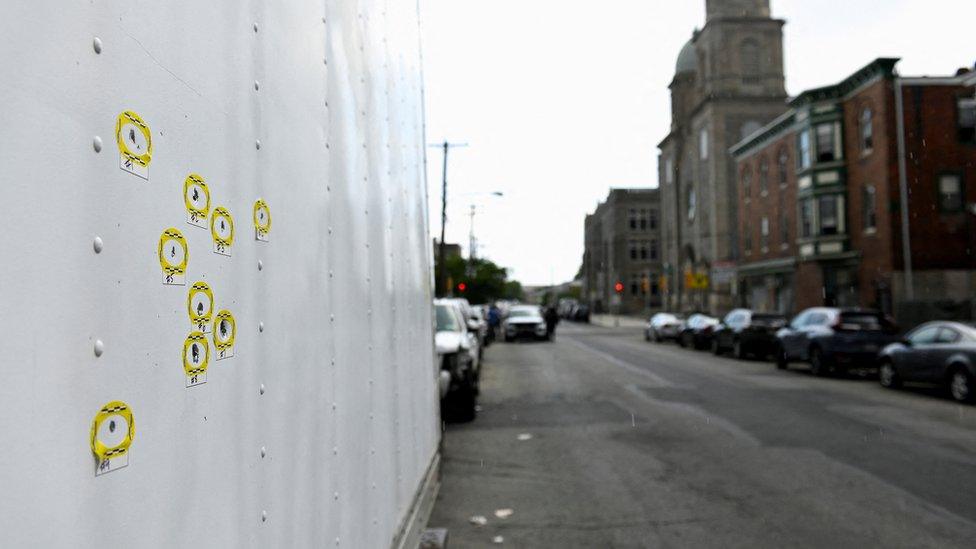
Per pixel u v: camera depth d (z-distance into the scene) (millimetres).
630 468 7164
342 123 2646
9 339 938
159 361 1307
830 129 30859
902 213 26891
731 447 8125
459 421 10062
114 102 1204
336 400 2428
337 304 2490
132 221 1242
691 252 56344
